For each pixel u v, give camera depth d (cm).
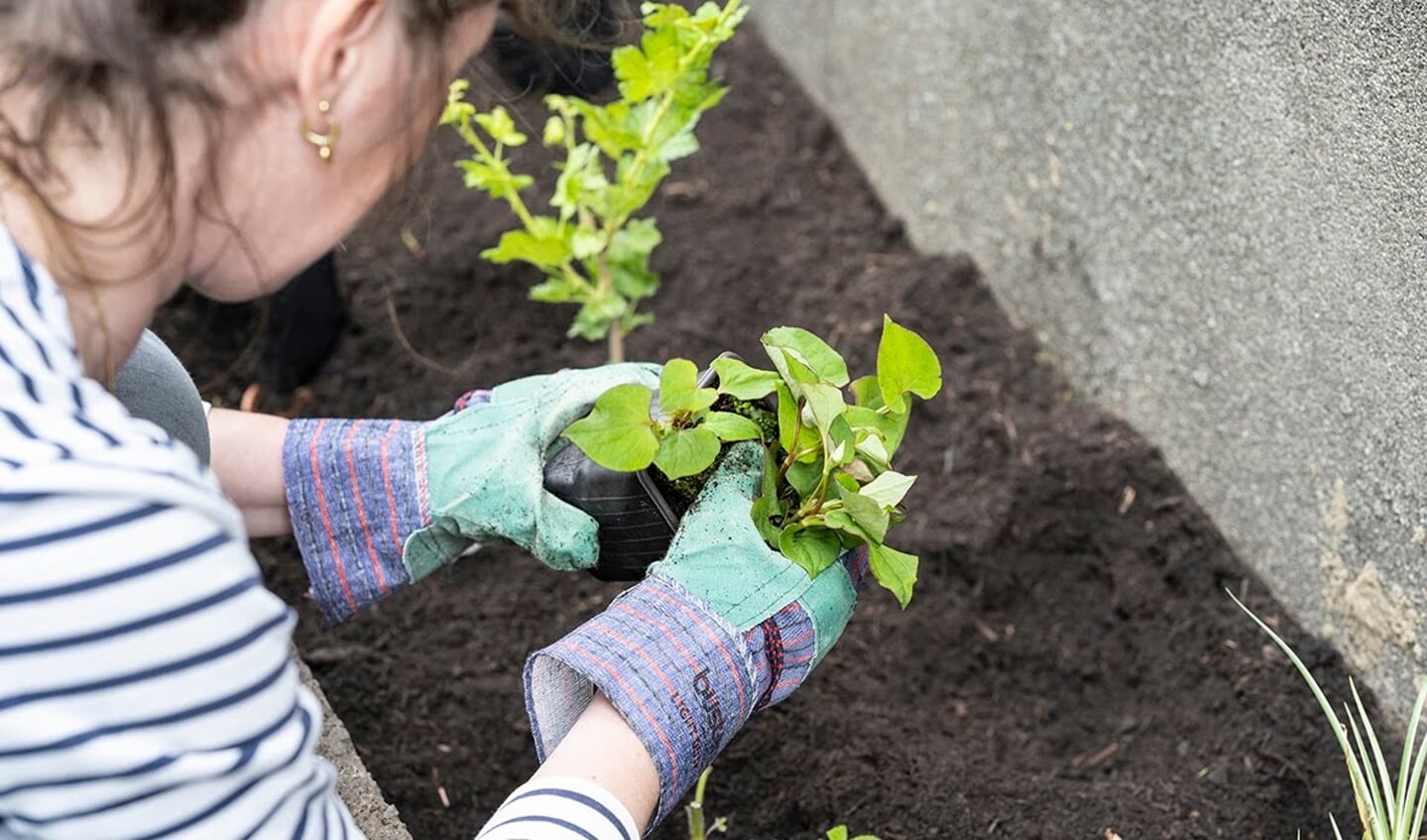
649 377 136
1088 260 213
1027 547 199
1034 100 217
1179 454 202
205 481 81
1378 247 151
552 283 201
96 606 75
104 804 79
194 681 79
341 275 248
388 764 175
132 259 85
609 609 114
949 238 255
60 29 75
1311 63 156
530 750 178
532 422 131
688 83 177
